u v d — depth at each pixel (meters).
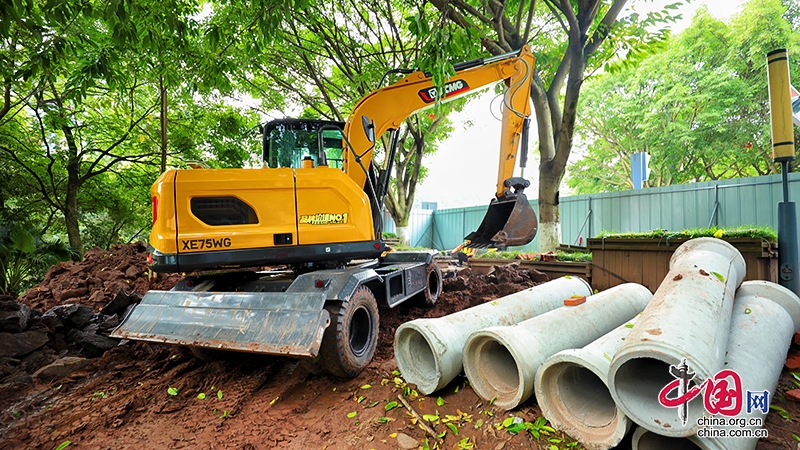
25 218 15.02
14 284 9.94
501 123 6.04
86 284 6.58
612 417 2.44
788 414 2.59
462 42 3.72
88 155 16.52
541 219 9.94
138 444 2.80
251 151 15.38
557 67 10.73
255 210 3.87
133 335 3.75
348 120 4.98
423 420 2.81
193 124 14.84
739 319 3.08
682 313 2.34
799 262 4.08
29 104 12.26
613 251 6.35
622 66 10.35
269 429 2.92
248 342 3.23
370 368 3.83
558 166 9.46
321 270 4.11
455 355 3.10
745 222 10.30
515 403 2.72
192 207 3.74
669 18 8.77
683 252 4.00
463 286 6.90
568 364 2.55
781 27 13.31
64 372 4.12
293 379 3.71
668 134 16.27
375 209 4.96
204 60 7.04
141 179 17.77
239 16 7.44
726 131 14.96
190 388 3.64
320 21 11.09
